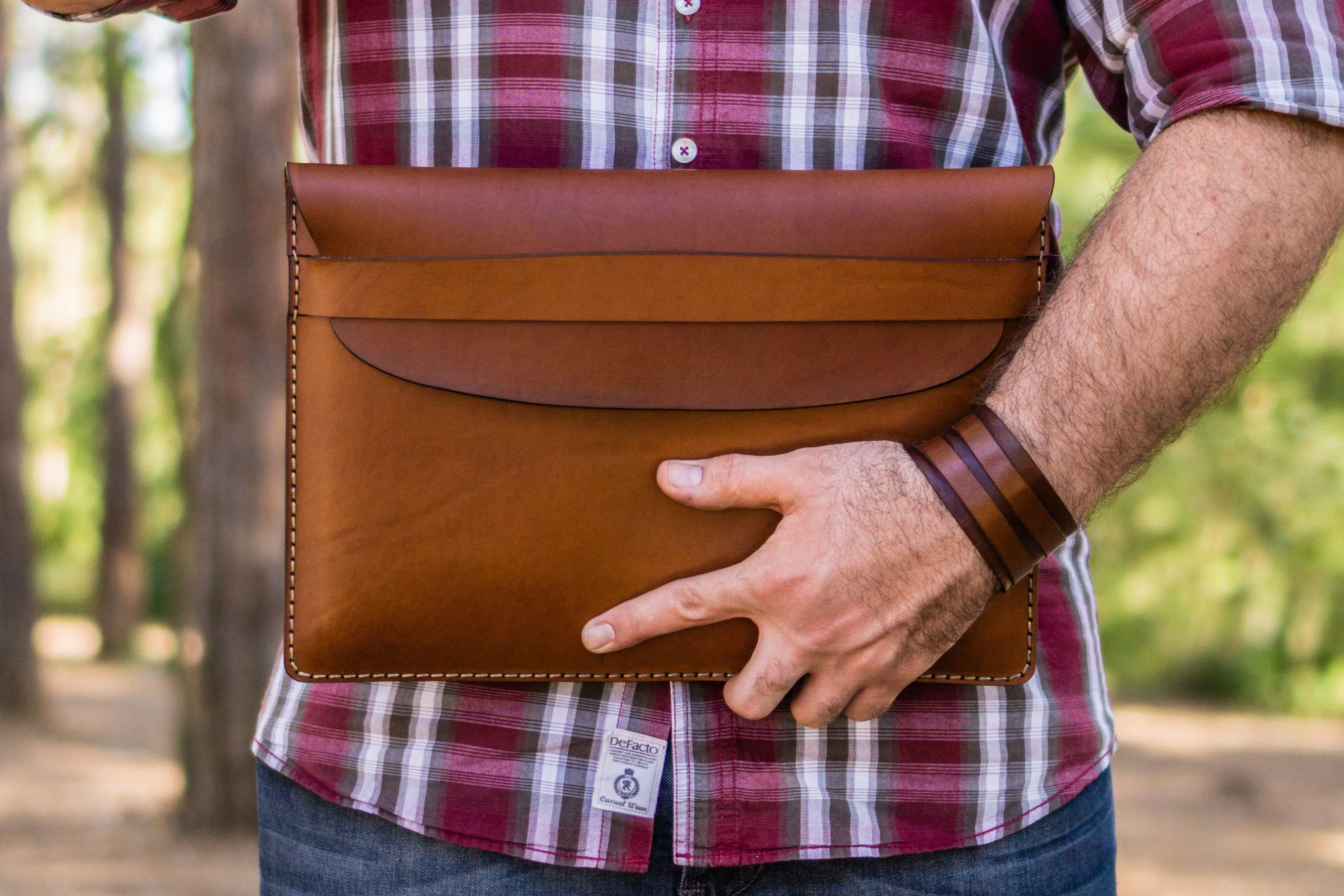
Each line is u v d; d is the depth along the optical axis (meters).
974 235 0.91
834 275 0.90
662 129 0.97
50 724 10.34
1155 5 0.92
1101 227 0.88
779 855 0.92
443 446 0.89
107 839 6.25
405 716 0.95
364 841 0.95
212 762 6.20
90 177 20.05
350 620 0.89
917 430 0.90
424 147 0.99
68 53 17.92
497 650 0.90
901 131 0.98
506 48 0.97
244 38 5.94
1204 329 0.83
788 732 0.93
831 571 0.85
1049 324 0.87
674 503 0.90
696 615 0.88
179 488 7.02
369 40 1.01
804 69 0.97
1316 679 14.30
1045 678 0.99
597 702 0.93
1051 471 0.84
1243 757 10.65
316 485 0.89
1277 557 14.38
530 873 0.93
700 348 0.90
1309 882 6.45
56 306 22.27
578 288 0.90
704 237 0.91
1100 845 1.03
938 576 0.85
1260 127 0.84
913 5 0.97
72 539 24.22
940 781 0.94
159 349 19.59
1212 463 14.30
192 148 6.05
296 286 0.90
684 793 0.92
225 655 6.10
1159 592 14.88
